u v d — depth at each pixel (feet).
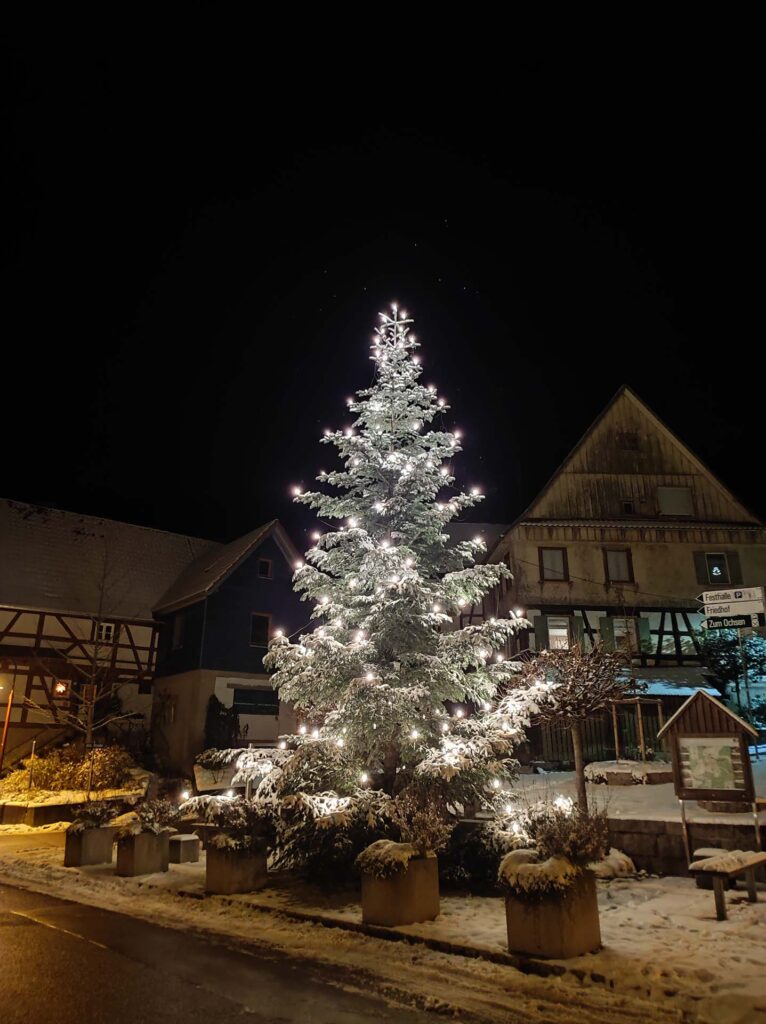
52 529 120.26
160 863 44.04
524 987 21.74
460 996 21.34
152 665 116.47
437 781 36.50
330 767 38.04
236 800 38.14
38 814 72.33
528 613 90.48
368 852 29.94
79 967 24.56
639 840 36.09
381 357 45.57
